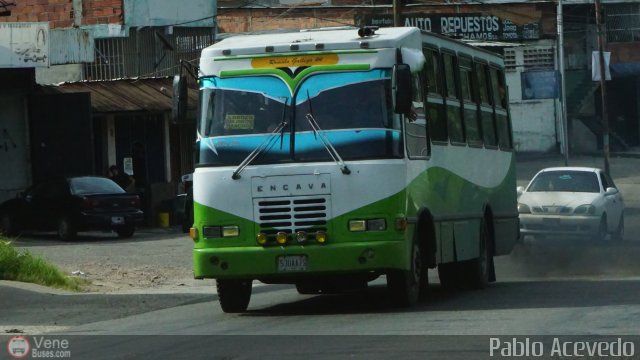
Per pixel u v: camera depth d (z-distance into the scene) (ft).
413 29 66.23
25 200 145.59
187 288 87.66
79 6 183.52
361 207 61.16
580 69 253.44
